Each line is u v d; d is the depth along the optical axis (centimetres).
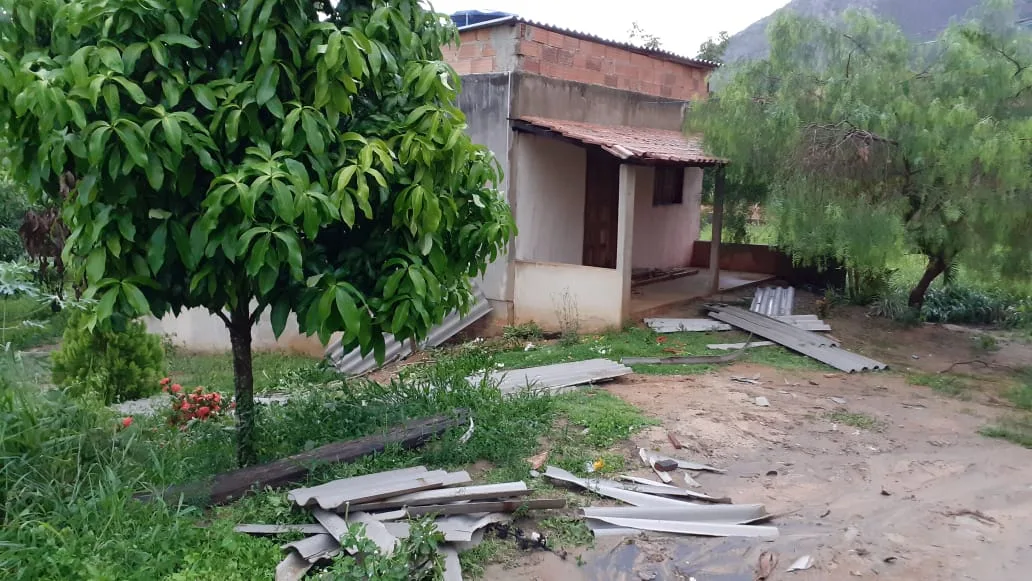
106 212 370
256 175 365
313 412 577
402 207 411
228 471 465
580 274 1022
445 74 443
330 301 385
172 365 1041
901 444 602
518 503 445
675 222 1482
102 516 375
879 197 923
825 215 895
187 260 383
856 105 881
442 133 422
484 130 1059
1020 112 838
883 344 977
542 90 1066
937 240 903
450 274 480
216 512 418
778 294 1205
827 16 988
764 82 962
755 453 574
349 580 337
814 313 1107
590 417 616
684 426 616
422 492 436
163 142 360
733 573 410
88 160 356
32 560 338
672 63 1323
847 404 704
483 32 1056
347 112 405
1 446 392
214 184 362
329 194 391
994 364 896
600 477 511
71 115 344
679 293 1220
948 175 839
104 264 377
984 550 435
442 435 538
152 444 491
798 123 900
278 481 448
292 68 399
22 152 388
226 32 402
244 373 496
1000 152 788
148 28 379
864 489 517
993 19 864
